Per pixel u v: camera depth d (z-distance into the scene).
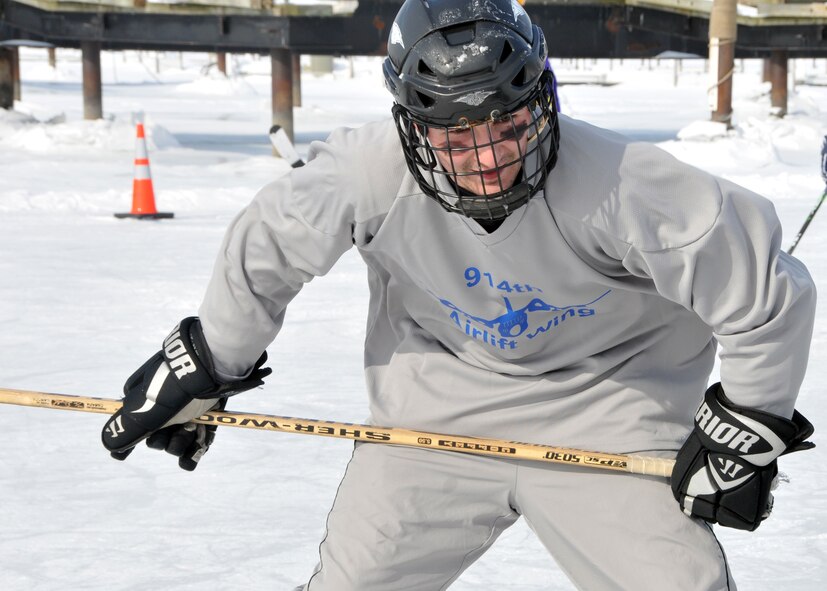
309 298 9.62
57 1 24.44
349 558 3.05
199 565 4.22
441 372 3.20
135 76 72.75
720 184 2.71
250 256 3.02
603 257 2.82
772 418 2.76
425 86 2.59
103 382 6.92
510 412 3.12
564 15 25.45
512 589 4.05
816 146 26.94
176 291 9.88
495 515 3.18
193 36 24.72
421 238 2.88
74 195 16.59
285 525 4.62
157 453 5.59
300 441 5.80
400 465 3.13
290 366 7.38
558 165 2.71
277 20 24.39
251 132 33.38
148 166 15.40
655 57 26.02
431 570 3.14
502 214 2.71
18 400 3.38
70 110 39.75
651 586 2.84
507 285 2.92
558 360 3.08
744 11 27.97
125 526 4.61
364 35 24.58
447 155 2.68
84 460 5.47
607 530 2.94
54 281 10.36
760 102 38.62
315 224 2.90
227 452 5.60
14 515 4.72
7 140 25.31
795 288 2.69
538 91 2.62
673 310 3.02
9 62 27.72
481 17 2.60
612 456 2.94
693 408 3.11
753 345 2.73
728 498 2.82
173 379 3.13
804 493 4.97
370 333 3.38
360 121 37.59
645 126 35.38
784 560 4.25
